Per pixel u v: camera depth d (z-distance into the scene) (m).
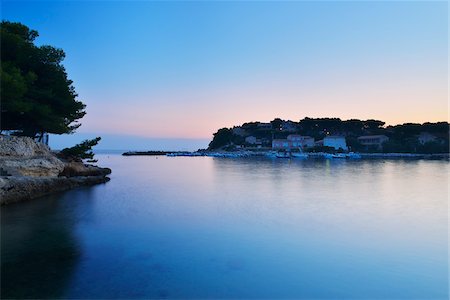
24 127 38.34
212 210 21.31
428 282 10.01
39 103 35.44
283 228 16.50
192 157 150.50
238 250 12.91
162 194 28.97
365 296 9.06
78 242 13.83
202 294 9.06
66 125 41.62
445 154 129.25
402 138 148.75
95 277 10.12
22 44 35.28
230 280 10.02
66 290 9.20
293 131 183.75
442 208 21.97
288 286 9.63
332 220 18.33
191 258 11.95
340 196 27.36
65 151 44.50
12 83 29.61
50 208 21.78
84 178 36.12
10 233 15.23
